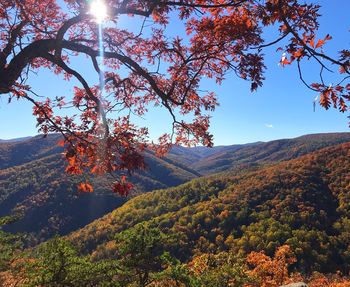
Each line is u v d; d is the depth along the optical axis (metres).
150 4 3.51
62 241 6.61
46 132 3.66
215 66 4.14
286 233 57.78
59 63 3.51
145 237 7.13
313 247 55.19
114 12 3.40
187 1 3.62
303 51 2.42
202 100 4.56
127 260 7.02
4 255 7.40
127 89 4.58
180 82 4.23
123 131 3.75
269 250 54.38
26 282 6.70
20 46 3.55
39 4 4.23
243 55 3.25
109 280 6.75
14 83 3.54
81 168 3.74
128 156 3.45
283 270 17.64
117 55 3.61
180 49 4.14
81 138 3.60
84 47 3.56
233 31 3.32
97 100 3.61
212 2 3.60
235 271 10.83
